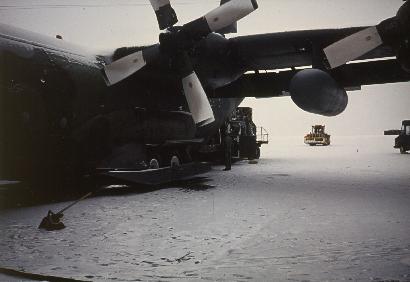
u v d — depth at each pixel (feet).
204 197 30.73
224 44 36.32
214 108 47.32
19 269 13.91
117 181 34.06
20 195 32.83
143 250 16.33
